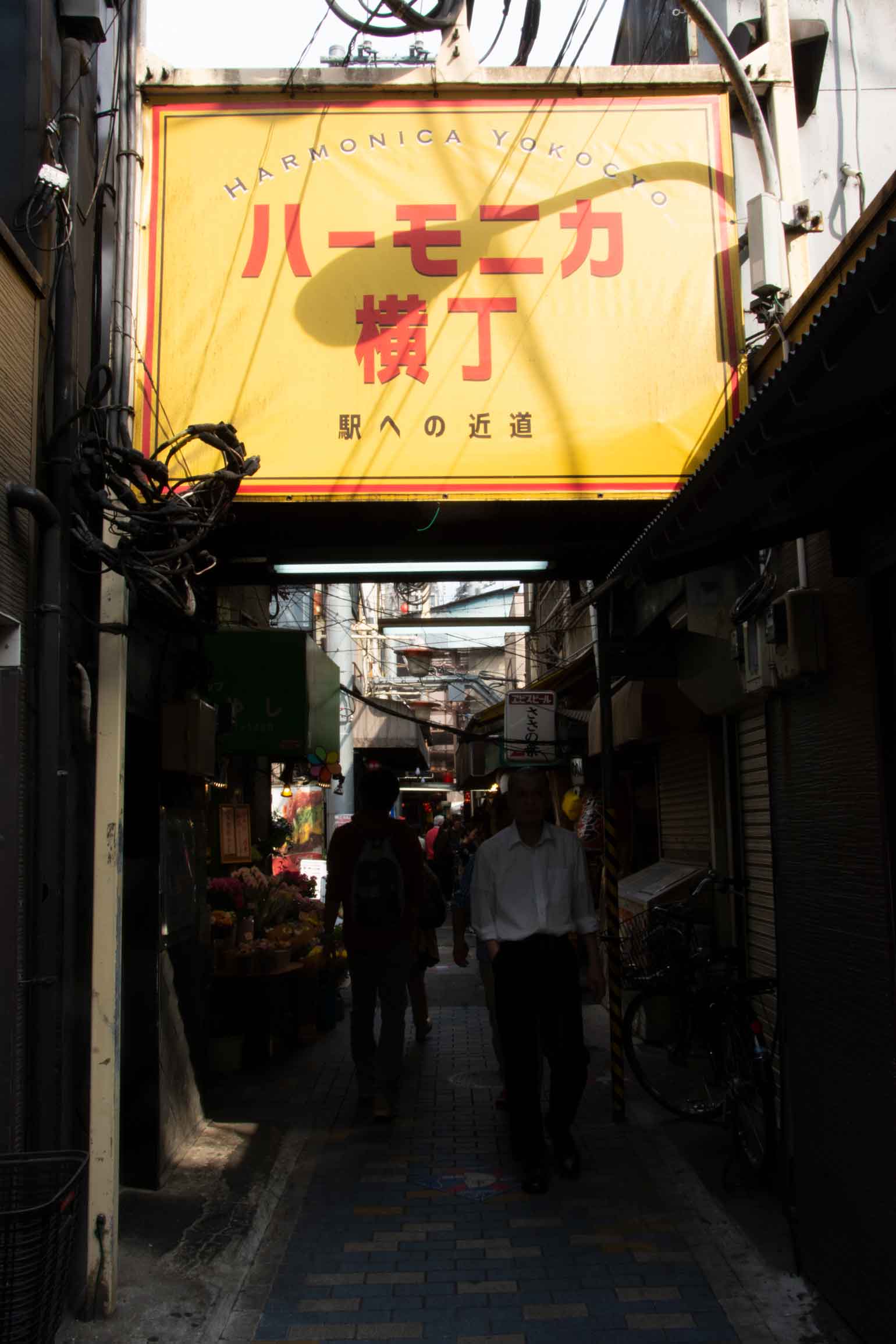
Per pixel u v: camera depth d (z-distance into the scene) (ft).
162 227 16.78
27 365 12.05
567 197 17.04
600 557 21.93
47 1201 9.36
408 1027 29.86
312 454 16.40
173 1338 11.92
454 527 20.45
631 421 16.62
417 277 16.79
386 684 83.51
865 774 11.48
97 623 13.74
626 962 24.22
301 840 53.52
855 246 12.10
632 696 24.36
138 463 12.86
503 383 16.62
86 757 13.33
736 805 22.38
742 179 17.21
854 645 11.80
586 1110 20.88
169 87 16.97
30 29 12.92
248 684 29.12
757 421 8.83
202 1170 17.24
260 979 24.53
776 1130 16.37
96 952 12.90
